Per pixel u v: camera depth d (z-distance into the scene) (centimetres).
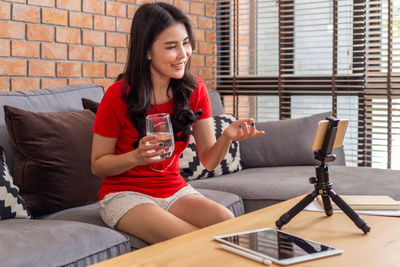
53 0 264
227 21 365
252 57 364
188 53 175
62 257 134
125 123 172
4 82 245
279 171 255
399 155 308
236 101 366
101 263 107
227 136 163
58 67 268
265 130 282
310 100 342
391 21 295
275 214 147
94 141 173
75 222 156
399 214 144
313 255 108
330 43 331
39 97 213
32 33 255
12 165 191
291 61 348
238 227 134
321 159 140
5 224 154
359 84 317
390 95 302
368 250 114
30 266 126
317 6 334
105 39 292
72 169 188
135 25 172
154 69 176
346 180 222
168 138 138
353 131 320
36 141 184
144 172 174
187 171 245
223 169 257
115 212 164
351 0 316
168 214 160
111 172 164
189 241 122
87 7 281
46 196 182
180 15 173
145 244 159
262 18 357
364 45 305
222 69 376
